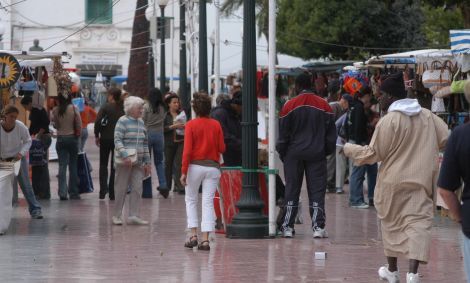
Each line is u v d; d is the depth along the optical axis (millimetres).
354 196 31094
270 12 22922
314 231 23484
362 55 72188
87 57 104688
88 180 34500
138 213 26703
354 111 31266
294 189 23344
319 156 23047
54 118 33406
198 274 18438
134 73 85250
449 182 12031
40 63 32719
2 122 25859
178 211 29891
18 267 19266
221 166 25453
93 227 26031
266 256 20656
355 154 16922
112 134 33375
